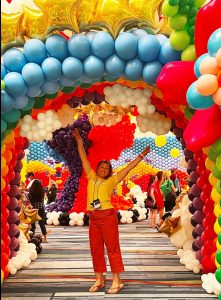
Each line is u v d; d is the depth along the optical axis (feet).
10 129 12.40
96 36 11.43
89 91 15.47
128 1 11.58
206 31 10.73
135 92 13.35
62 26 11.51
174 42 11.40
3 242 16.14
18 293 14.67
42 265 18.53
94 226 14.88
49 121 12.87
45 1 11.22
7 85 10.98
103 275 16.75
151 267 18.01
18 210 19.12
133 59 11.78
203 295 14.33
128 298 14.08
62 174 45.85
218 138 11.41
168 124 16.20
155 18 12.08
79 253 21.01
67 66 11.27
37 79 11.15
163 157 47.06
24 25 11.52
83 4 11.47
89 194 14.92
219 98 9.53
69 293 14.67
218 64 9.46
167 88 11.29
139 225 30.73
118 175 15.08
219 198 13.41
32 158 46.47
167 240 24.44
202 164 15.92
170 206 28.60
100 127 23.72
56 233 26.94
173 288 15.08
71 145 27.50
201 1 11.27
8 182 15.78
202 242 16.75
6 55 11.28
